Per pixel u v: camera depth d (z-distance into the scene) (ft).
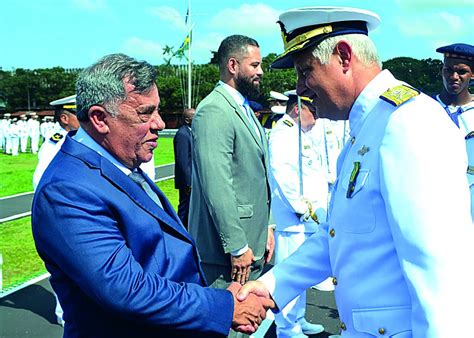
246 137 11.44
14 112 233.55
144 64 6.54
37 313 17.54
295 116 15.69
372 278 5.88
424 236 5.12
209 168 10.98
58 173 6.16
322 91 6.45
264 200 11.93
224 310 6.54
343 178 6.33
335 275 6.46
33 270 22.56
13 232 30.17
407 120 5.47
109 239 5.96
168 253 6.70
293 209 15.31
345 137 19.89
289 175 15.35
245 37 11.98
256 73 11.91
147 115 6.50
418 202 5.18
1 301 18.67
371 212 5.85
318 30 6.31
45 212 5.95
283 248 15.67
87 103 6.38
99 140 6.56
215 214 11.02
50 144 15.58
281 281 7.93
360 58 6.28
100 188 6.16
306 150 15.47
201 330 6.34
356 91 6.34
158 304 6.02
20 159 83.25
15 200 42.86
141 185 6.95
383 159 5.58
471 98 15.94
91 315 6.16
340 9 6.21
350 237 6.06
